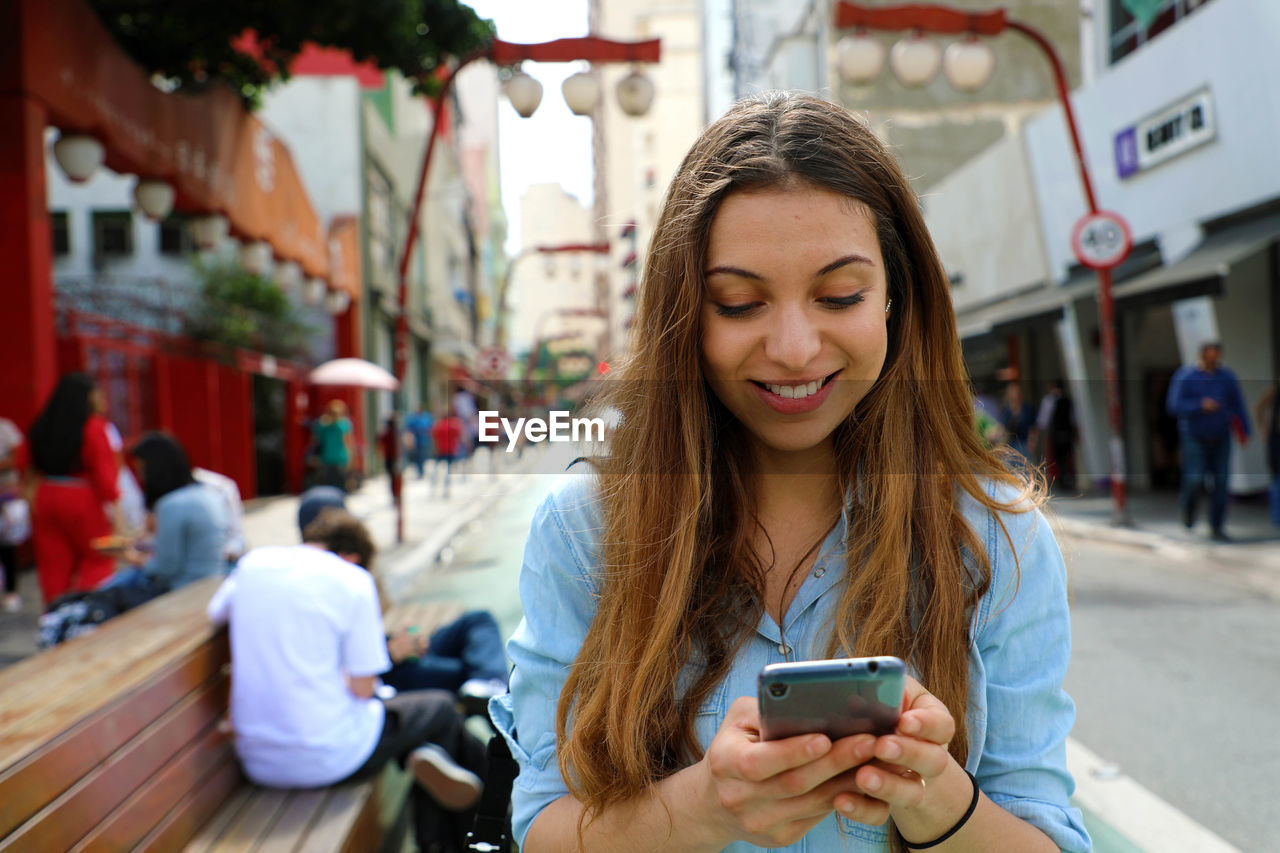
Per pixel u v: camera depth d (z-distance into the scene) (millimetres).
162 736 2529
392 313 26125
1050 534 1075
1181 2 11516
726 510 1073
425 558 9492
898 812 900
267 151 12828
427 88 10336
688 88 70250
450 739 3301
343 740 3045
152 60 10336
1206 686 4605
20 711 2158
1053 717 1024
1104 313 9648
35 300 7117
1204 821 3156
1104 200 13172
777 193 948
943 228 19094
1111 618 6023
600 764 968
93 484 5723
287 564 3135
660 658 981
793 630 1042
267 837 2678
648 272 1042
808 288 952
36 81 6930
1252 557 7477
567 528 1089
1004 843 910
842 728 781
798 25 23281
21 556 8945
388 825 3494
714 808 863
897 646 987
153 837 2371
